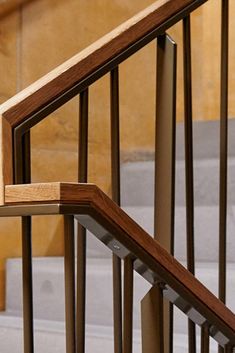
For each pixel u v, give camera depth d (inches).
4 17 102.6
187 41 58.4
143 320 49.8
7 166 43.6
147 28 54.9
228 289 83.0
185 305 50.2
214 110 158.6
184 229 105.5
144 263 45.0
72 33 115.6
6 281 101.7
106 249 112.0
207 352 53.1
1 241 102.5
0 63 102.3
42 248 109.8
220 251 62.2
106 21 123.8
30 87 47.3
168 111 55.1
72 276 39.9
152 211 111.3
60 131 112.2
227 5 63.1
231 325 53.9
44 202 38.1
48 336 81.3
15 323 87.8
